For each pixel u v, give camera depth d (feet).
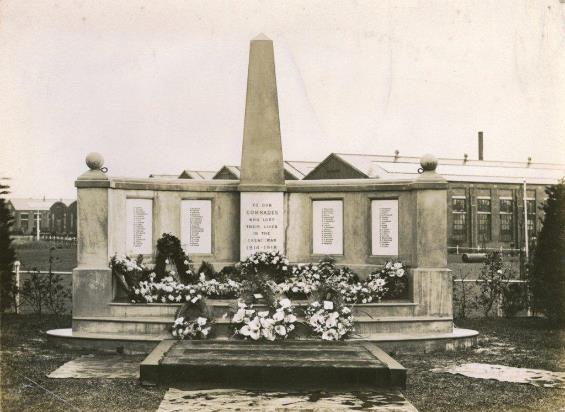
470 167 183.32
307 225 45.75
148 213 43.62
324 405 24.49
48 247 131.85
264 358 27.99
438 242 40.11
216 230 45.73
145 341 35.73
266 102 45.70
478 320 50.14
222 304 37.40
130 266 39.22
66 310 53.31
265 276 39.47
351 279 42.16
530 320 49.98
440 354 36.22
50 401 25.29
